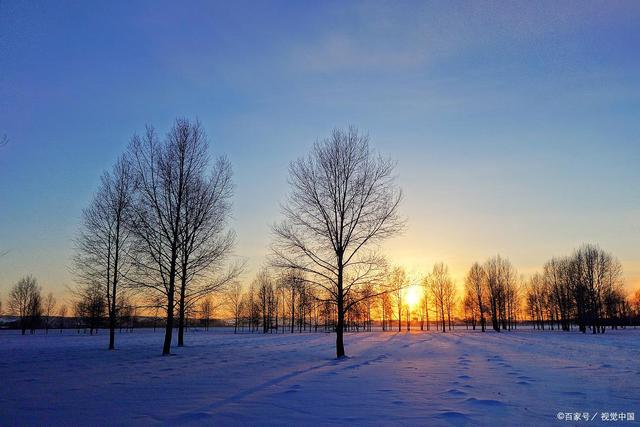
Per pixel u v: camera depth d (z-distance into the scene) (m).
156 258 26.22
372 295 23.97
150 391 12.16
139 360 22.03
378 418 8.77
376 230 24.30
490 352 26.84
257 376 15.39
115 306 31.66
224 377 15.13
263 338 52.78
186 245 27.42
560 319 98.25
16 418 8.88
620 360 20.94
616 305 87.75
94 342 42.97
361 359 22.31
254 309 91.75
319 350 29.70
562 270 82.94
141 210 26.47
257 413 9.26
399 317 85.62
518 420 8.55
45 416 9.05
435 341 42.72
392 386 12.88
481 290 85.62
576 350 28.36
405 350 29.33
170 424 8.34
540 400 10.52
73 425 8.30
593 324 67.75
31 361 21.58
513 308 92.25
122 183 32.03
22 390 12.44
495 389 12.19
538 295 93.38
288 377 15.06
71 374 16.19
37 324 83.88
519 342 39.88
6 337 59.88
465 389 12.20
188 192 27.17
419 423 8.35
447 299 86.62
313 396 11.25
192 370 17.38
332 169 24.80
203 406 10.01
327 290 24.12
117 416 9.02
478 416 8.89
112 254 31.86
